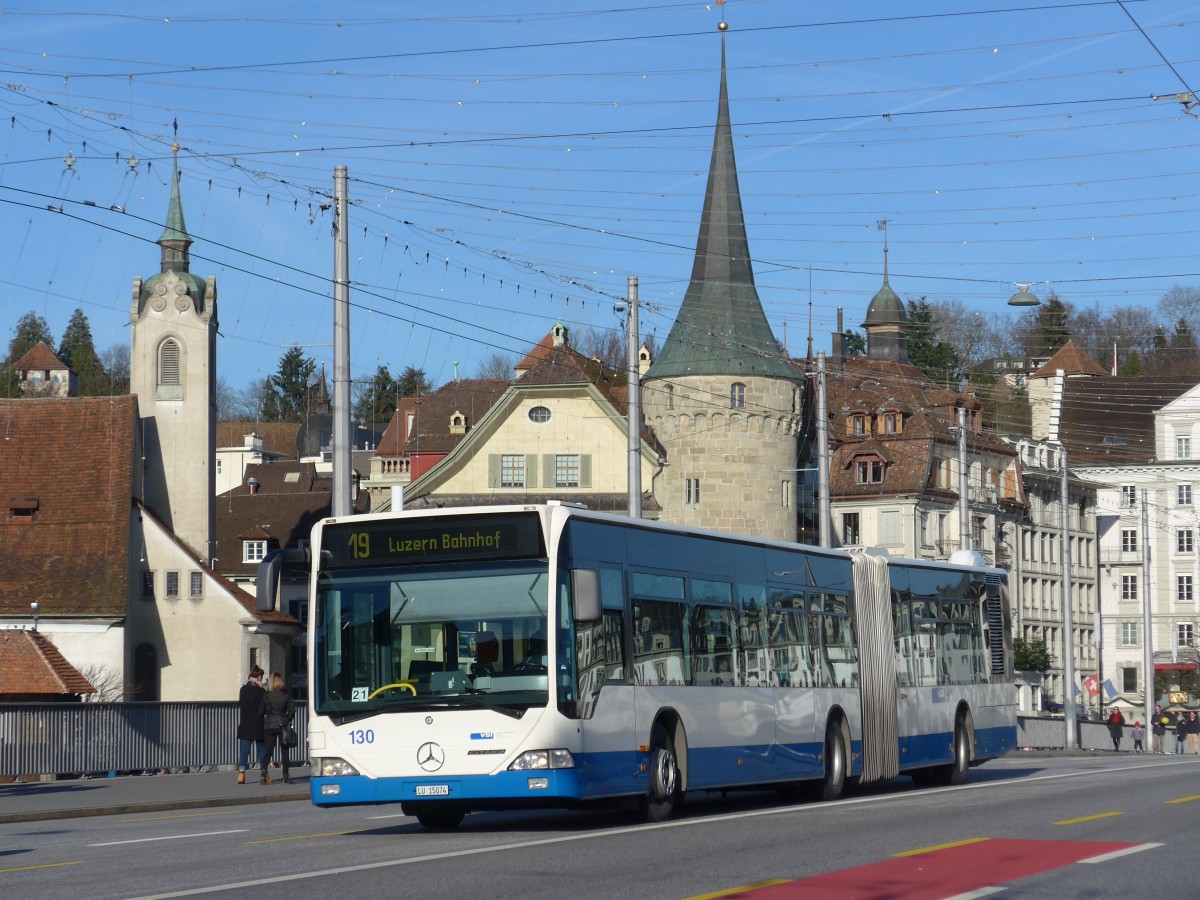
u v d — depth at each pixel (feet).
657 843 57.11
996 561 336.08
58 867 51.98
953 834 59.82
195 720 121.80
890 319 372.38
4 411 242.58
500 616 63.82
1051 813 69.77
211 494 244.83
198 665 232.94
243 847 58.08
